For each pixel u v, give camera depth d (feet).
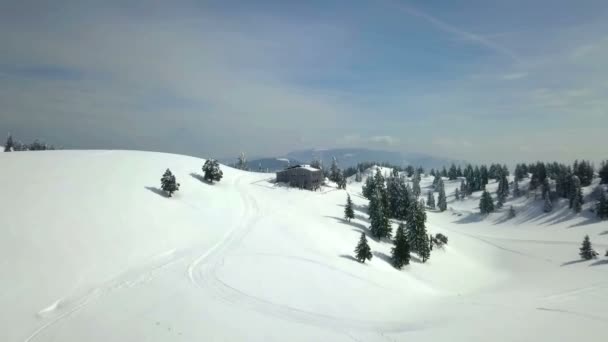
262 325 104.58
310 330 105.81
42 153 327.26
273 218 276.82
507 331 109.19
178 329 95.30
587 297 172.14
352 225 312.91
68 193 211.00
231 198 324.60
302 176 442.91
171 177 269.44
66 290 117.60
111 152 377.09
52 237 152.87
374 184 456.45
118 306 108.17
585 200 460.55
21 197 188.96
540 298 172.55
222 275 145.59
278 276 153.58
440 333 107.45
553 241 369.09
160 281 132.16
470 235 403.75
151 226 199.41
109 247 159.74
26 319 98.58
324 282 156.87
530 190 551.59
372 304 142.72
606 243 347.77
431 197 632.79
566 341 100.63
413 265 258.37
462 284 246.06
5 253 131.03
